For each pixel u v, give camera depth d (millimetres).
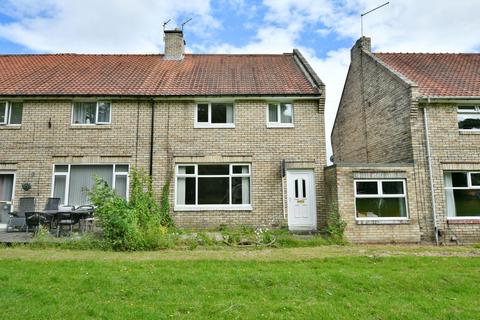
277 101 15906
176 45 20312
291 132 15617
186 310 5582
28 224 12031
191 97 15547
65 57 20109
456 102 14414
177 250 10281
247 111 15727
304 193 15312
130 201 13297
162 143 15461
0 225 14805
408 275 7668
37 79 16797
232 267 8203
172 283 6938
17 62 19109
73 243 10391
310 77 17047
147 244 10336
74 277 7086
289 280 7188
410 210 13406
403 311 5684
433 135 14266
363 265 8656
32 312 5301
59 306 5590
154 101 15727
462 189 14234
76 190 15234
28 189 14969
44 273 7348
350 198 13219
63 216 12453
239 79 17281
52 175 15148
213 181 15398
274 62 20047
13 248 10250
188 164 15438
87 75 17469
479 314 5617
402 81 14859
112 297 6117
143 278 7117
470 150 14273
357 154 19641
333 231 12758
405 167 13688
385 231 13094
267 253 9953
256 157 15391
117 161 15281
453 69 17328
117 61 19656
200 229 14328
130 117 15609
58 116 15523
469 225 13680
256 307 5742
